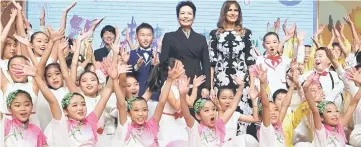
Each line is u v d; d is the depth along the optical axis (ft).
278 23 35.32
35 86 25.73
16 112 23.66
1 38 26.40
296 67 28.63
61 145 23.93
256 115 28.02
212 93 29.48
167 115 26.86
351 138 28.66
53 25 38.24
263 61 31.35
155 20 39.06
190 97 27.71
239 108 30.32
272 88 30.99
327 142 27.12
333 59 31.40
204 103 26.21
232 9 30.78
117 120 27.50
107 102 27.43
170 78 25.43
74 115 24.53
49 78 26.23
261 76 26.48
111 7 38.73
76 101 24.56
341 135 27.58
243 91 30.37
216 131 26.45
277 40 31.65
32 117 25.41
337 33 34.71
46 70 26.27
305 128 28.89
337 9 40.42
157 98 28.48
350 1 40.65
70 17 38.34
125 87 26.58
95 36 38.40
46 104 26.37
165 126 26.71
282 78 31.22
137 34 31.04
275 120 27.25
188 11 30.14
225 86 29.32
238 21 30.96
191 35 30.19
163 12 39.17
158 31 39.01
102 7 38.68
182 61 29.78
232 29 30.86
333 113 27.35
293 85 28.04
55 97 23.99
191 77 29.66
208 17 39.17
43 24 31.81
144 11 38.96
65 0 38.40
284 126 28.68
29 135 23.81
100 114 25.36
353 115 30.09
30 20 37.96
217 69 30.63
